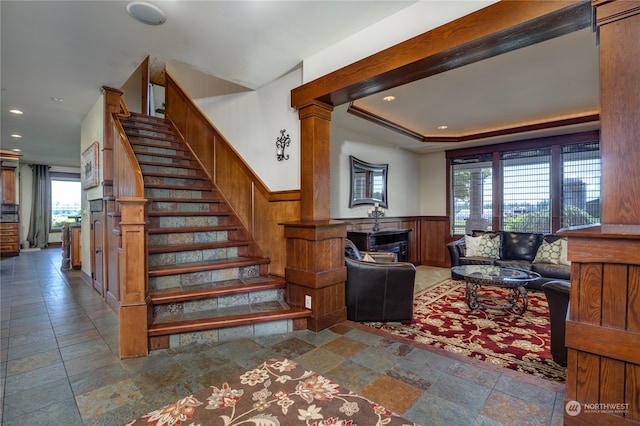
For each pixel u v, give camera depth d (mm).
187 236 3572
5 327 2867
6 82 3521
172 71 5688
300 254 2947
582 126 4703
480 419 1605
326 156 3027
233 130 4109
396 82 2520
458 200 6430
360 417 1594
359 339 2619
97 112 4090
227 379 1979
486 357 2461
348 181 5086
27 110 4492
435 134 5738
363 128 4941
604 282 1441
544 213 5379
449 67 2266
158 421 1562
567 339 1532
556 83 3467
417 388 1884
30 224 9523
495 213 5910
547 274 4383
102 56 2926
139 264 2324
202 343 2520
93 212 4234
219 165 4363
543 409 1688
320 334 2732
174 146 5129
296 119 3209
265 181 3598
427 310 3672
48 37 2588
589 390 1480
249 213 3799
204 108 4730
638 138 1434
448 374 2055
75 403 1743
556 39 2543
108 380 1977
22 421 1599
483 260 4977
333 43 2693
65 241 5781
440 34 2047
